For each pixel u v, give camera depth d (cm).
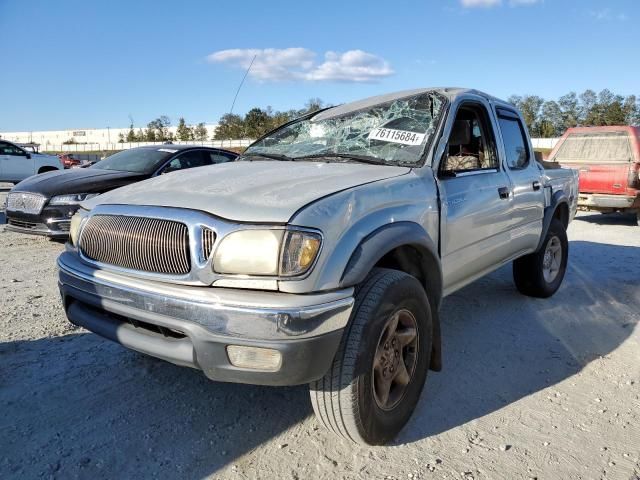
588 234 949
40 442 265
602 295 542
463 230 340
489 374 353
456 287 358
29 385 323
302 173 296
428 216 302
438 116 345
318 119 402
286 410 302
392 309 254
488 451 264
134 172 806
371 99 406
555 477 244
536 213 458
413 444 270
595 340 416
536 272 498
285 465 252
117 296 247
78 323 281
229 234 225
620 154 1029
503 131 422
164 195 264
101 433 275
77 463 250
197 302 222
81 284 266
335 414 245
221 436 275
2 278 577
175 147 895
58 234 730
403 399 276
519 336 423
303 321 215
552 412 303
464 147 396
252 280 222
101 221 268
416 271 305
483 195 362
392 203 275
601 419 296
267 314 212
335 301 225
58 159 1952
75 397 311
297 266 220
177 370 348
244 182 275
